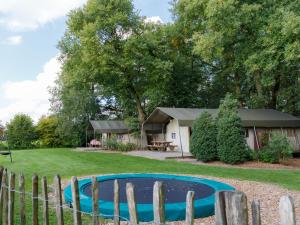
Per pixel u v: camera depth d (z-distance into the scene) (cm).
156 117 2836
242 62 2523
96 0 3103
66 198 778
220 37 2338
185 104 3534
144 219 659
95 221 425
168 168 1611
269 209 790
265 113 2542
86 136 3847
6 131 3850
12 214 532
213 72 3556
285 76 2831
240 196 252
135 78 3338
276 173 1473
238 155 1834
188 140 2652
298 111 3291
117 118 4369
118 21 3086
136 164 1803
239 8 2323
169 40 3328
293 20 1900
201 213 716
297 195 948
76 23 3216
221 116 2025
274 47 2091
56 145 4200
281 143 1950
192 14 2875
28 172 1459
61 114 3834
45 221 482
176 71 3406
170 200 772
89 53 2983
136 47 3108
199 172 1465
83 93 3838
